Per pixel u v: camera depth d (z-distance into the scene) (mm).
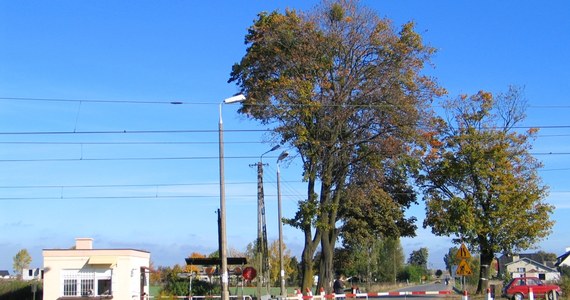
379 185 47438
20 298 46250
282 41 40562
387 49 40750
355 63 41562
